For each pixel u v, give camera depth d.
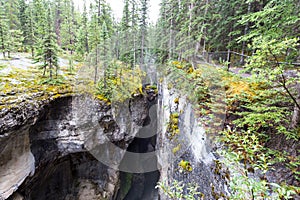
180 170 5.05
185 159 4.93
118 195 9.22
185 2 6.30
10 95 5.39
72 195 8.18
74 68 8.74
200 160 4.38
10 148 4.89
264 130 3.96
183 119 4.40
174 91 4.16
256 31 3.86
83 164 8.38
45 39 6.71
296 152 3.14
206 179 4.16
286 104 3.78
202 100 3.88
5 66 7.63
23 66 8.31
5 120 4.59
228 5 8.71
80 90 5.38
